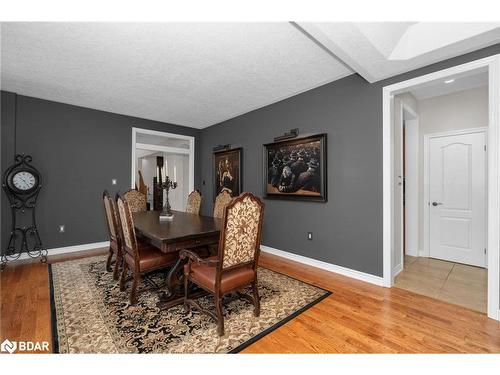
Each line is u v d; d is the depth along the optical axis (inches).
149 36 84.8
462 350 62.9
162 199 302.5
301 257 136.6
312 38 76.7
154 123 196.4
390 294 95.6
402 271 123.3
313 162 128.9
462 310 83.2
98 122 168.9
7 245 137.6
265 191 156.9
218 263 68.9
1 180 135.8
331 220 122.5
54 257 144.5
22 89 133.9
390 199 102.4
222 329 68.7
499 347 64.0
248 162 173.6
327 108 124.7
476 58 80.4
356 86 113.0
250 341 66.1
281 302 88.6
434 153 147.3
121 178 178.5
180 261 88.6
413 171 153.3
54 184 152.3
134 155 184.7
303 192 134.0
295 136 139.1
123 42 88.3
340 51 82.4
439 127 145.4
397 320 76.9
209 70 110.2
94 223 166.7
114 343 64.7
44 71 111.3
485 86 130.5
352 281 109.0
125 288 99.7
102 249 163.9
